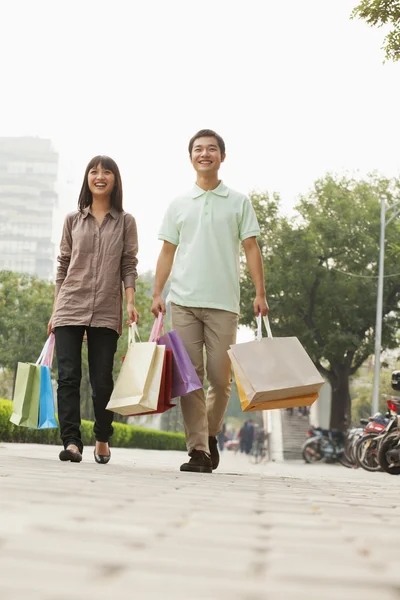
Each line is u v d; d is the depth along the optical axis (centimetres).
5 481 404
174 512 299
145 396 716
